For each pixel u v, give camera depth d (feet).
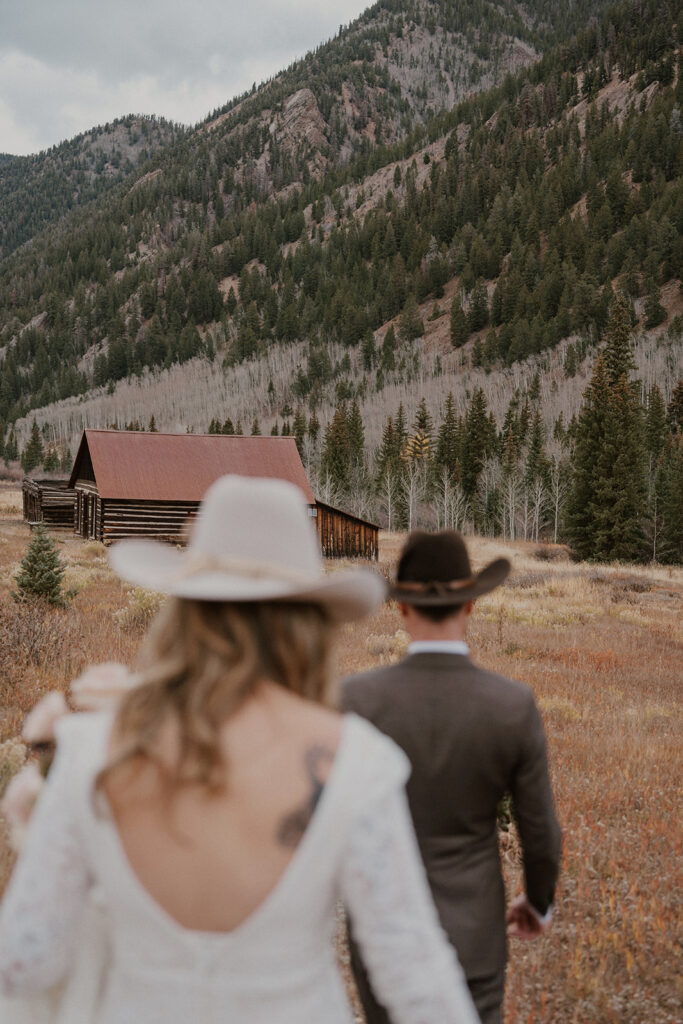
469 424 385.29
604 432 217.97
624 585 127.85
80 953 3.75
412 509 343.26
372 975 3.76
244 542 3.99
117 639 41.75
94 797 3.57
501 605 83.25
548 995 12.40
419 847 7.34
